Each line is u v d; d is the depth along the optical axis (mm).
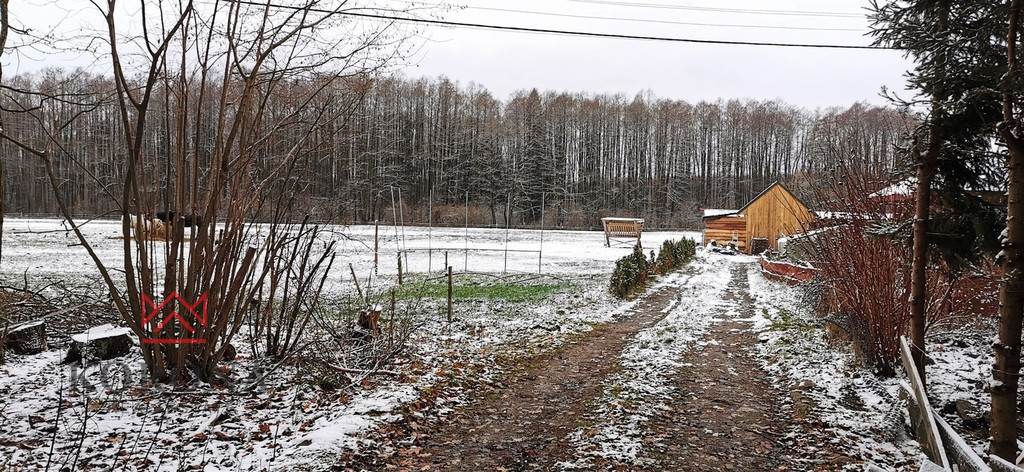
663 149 79312
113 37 5785
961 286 9344
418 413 6406
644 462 5379
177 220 6688
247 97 6832
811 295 12305
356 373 7586
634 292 17938
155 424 5617
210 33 6594
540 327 11789
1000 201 7223
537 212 64688
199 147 6840
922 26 6395
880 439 6082
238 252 7230
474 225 53062
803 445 5898
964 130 6531
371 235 37375
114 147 14289
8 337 7996
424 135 66375
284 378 7324
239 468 4730
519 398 7402
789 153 80188
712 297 17156
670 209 73750
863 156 9180
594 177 75312
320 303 12875
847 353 9297
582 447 5695
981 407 7117
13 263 21031
